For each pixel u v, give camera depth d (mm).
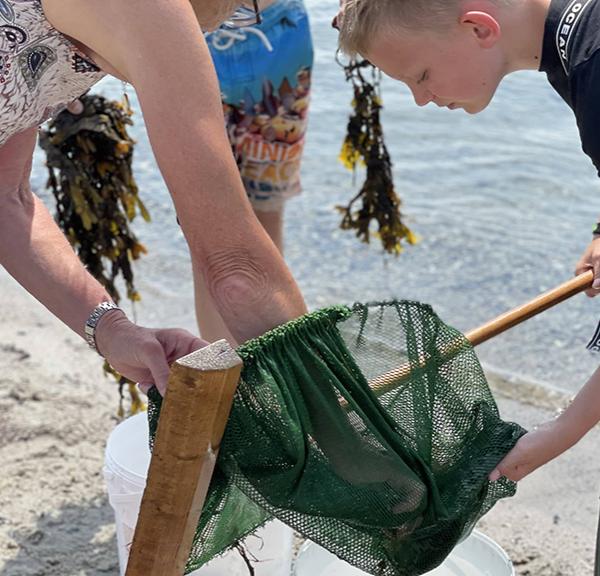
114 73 1835
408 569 1878
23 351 3887
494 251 4680
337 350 1731
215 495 1727
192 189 1585
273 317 1660
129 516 2344
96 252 3049
